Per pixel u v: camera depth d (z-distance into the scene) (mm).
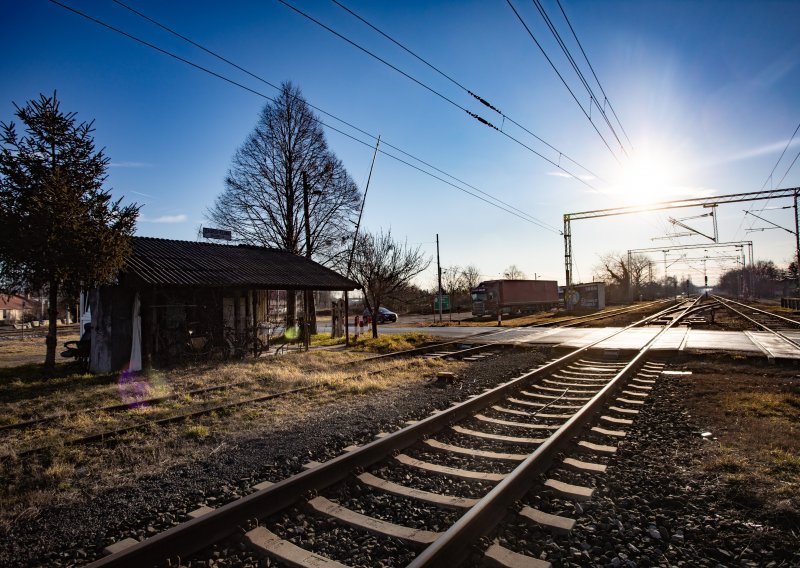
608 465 5586
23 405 9773
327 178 29250
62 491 5285
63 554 3893
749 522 4105
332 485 4926
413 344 20609
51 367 13820
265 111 28969
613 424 7301
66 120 14039
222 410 8727
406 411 8289
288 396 9914
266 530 3994
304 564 3527
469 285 78938
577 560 3609
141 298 14484
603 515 4270
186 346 15570
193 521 3723
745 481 4891
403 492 4754
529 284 51656
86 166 14344
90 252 12922
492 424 7359
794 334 20219
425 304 68688
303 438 6871
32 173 13453
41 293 15281
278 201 28859
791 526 4004
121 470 5898
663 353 14625
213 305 16594
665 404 8539
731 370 12102
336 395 10031
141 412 8789
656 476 5164
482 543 3734
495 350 18078
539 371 11258
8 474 5828
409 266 25719
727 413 7754
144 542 3439
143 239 17812
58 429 7840
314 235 28984
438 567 3326
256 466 5781
